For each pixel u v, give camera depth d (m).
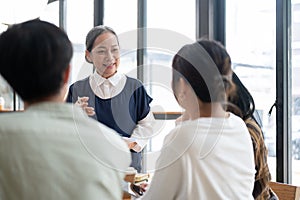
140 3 3.34
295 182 2.27
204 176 0.99
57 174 0.82
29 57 0.83
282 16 2.26
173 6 2.98
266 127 2.36
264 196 1.29
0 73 0.86
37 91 0.86
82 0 4.21
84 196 0.83
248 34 2.54
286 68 2.27
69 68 0.89
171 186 1.00
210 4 2.65
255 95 2.45
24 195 0.81
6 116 0.85
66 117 0.87
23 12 2.69
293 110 2.28
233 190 1.02
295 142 2.28
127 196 1.27
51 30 0.86
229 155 1.03
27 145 0.81
